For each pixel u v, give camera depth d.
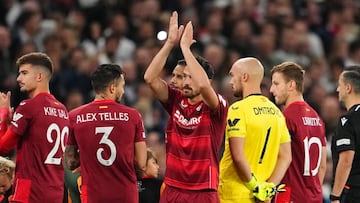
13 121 26.97
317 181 29.19
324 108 46.19
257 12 55.88
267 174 27.44
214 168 26.38
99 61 46.78
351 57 55.53
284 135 27.77
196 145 26.30
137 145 27.17
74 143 27.33
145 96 44.94
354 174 29.41
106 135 26.80
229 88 44.34
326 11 58.50
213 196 26.36
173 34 26.69
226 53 48.66
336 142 29.22
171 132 26.78
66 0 51.28
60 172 27.58
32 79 27.23
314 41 55.66
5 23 48.75
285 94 28.81
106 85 26.97
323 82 52.28
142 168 27.33
